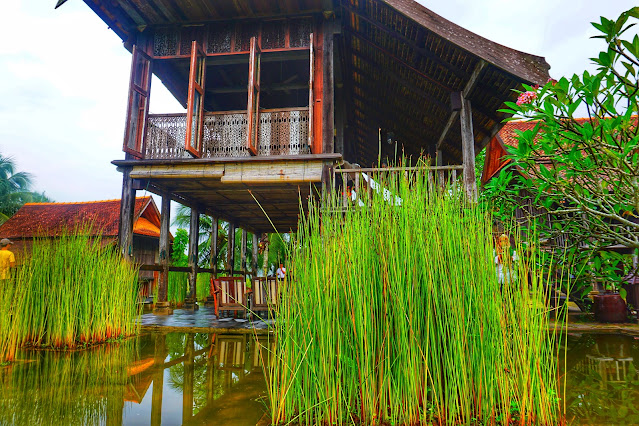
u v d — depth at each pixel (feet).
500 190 10.68
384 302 5.88
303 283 6.20
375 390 5.57
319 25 21.70
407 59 20.81
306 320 5.89
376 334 5.80
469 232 6.19
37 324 11.95
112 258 13.85
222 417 6.09
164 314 21.79
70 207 48.70
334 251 6.07
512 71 14.99
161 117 21.50
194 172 20.36
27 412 6.27
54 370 9.01
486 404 5.46
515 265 6.06
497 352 5.58
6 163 84.07
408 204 6.35
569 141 8.13
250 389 7.61
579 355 10.23
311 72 19.86
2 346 9.80
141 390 7.53
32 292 11.90
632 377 8.14
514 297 5.88
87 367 9.34
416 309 5.68
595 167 7.91
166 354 10.84
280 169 19.77
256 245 41.14
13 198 77.30
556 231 10.14
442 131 25.94
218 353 11.00
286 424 5.63
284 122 20.75
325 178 19.22
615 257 9.94
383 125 31.14
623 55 6.58
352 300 5.80
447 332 5.75
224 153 20.80
